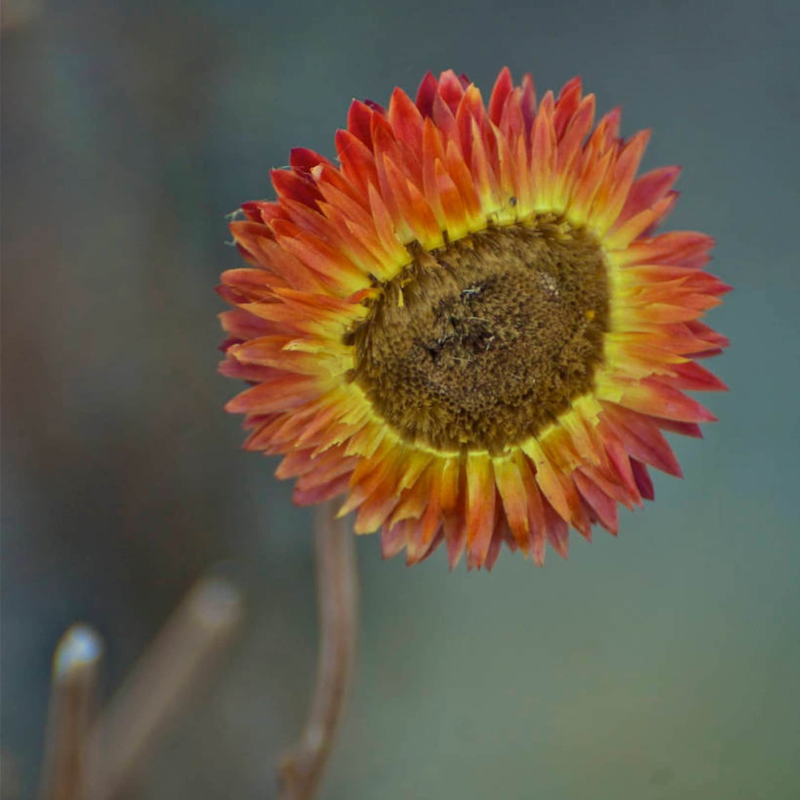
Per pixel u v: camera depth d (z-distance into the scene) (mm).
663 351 444
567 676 515
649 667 512
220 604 479
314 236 433
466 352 447
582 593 515
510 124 439
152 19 517
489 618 518
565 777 513
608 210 443
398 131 433
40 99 518
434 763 517
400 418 448
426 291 442
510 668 517
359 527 446
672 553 511
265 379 441
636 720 512
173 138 518
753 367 506
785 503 507
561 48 509
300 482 444
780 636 508
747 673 510
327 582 452
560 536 450
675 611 511
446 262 442
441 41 511
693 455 508
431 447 450
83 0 516
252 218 435
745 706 510
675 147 508
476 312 445
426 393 448
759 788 507
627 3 509
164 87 517
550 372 449
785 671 509
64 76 517
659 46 509
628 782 511
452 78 437
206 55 516
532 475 451
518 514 450
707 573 510
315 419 442
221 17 516
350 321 440
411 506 449
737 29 509
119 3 516
